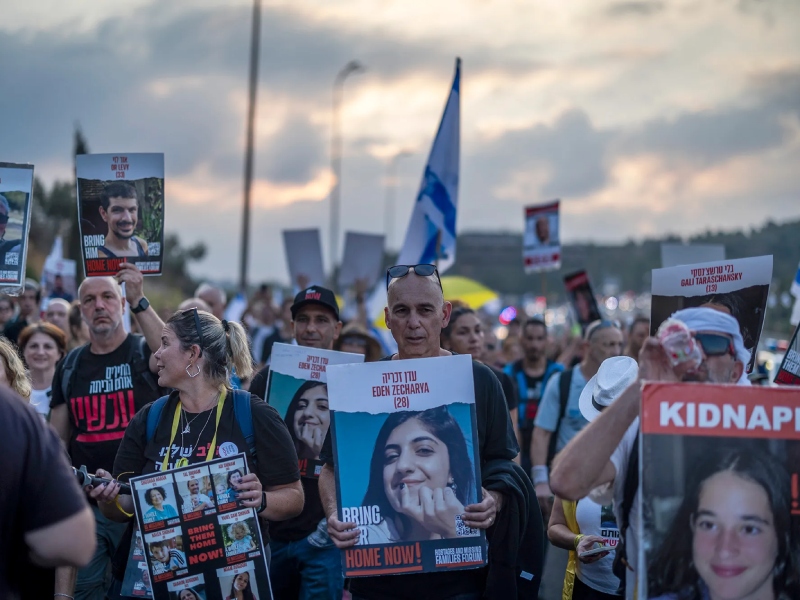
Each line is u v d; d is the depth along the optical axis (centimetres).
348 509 375
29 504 251
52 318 881
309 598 527
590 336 675
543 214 1271
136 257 534
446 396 384
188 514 367
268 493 392
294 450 404
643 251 7275
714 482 275
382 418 382
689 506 275
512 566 390
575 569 436
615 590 418
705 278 392
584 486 291
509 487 391
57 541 252
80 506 257
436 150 744
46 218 3111
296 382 542
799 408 276
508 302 6550
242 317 1339
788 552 273
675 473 276
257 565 369
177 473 368
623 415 291
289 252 1277
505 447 404
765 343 1606
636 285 7275
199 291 1027
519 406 864
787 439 276
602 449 290
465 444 381
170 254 4478
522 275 8075
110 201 534
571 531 439
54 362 654
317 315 611
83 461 542
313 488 533
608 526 426
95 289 537
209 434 395
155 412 404
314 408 539
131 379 542
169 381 398
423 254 750
